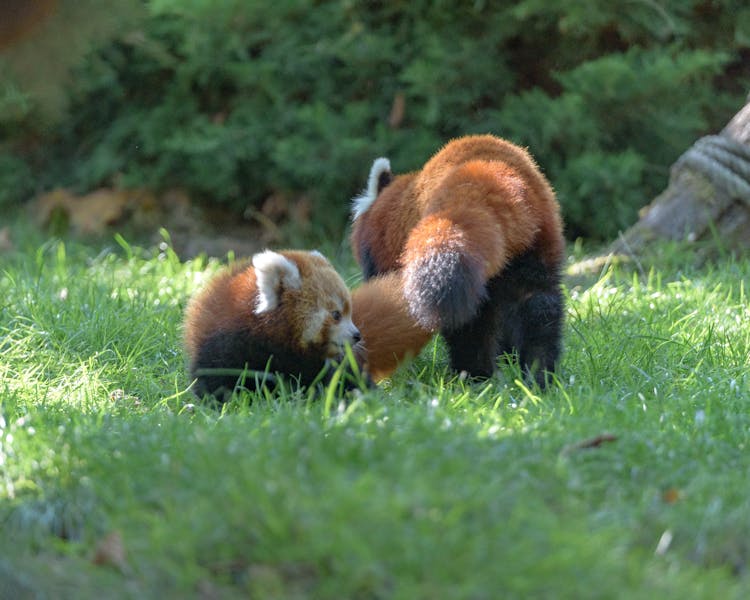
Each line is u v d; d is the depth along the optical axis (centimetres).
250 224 2092
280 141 1914
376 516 591
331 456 678
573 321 1170
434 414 781
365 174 1897
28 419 802
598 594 555
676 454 747
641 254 1505
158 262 1587
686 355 1056
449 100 1881
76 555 633
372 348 1009
